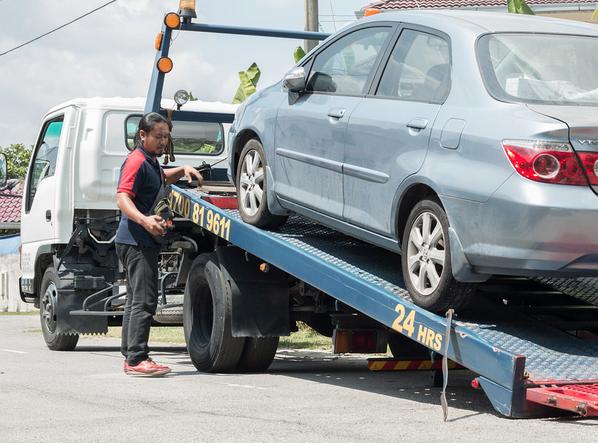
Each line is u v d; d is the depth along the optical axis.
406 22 14.15
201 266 17.34
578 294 13.59
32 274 24.42
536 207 11.21
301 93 15.59
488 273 11.90
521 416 11.52
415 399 13.66
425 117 12.83
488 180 11.68
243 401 13.17
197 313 17.70
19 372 16.70
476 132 11.99
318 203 14.83
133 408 12.43
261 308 16.78
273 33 20.50
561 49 13.18
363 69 14.55
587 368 12.03
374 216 13.60
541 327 13.09
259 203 16.23
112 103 23.11
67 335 22.70
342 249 15.41
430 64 13.37
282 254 15.40
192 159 23.66
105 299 22.36
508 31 13.31
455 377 16.97
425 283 12.76
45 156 24.11
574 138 11.38
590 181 11.37
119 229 16.20
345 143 14.16
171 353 22.77
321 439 10.25
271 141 15.95
